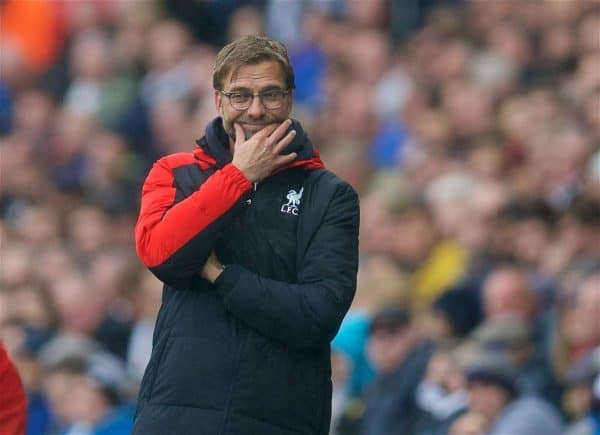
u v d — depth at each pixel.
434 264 38.16
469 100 46.91
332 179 17.47
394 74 54.47
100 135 57.94
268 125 17.22
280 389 16.97
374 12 60.03
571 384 28.95
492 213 37.62
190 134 56.56
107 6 66.31
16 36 66.69
